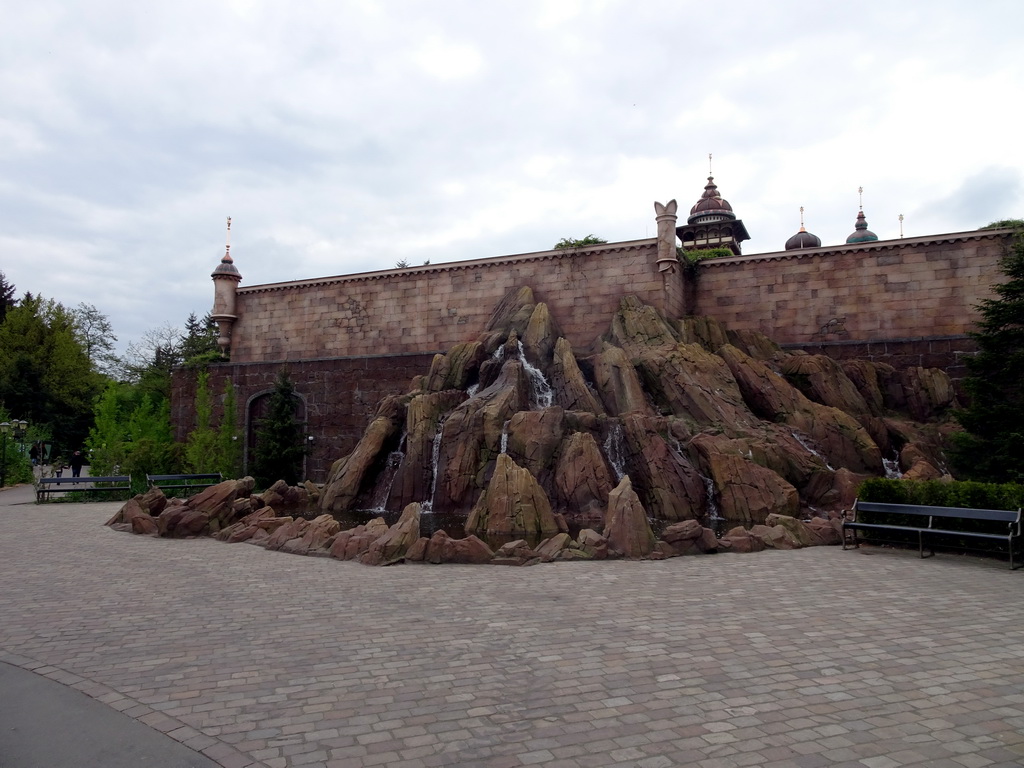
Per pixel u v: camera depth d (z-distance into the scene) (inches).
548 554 552.1
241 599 418.0
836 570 504.4
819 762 201.8
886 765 199.6
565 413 957.2
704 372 1030.4
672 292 1270.9
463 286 1439.5
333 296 1560.0
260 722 233.3
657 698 253.0
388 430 1094.4
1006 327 850.1
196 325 3213.6
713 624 354.3
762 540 606.2
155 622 364.5
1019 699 250.8
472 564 534.6
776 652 307.0
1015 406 785.6
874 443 967.6
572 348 1288.1
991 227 1259.2
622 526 578.2
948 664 290.0
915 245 1190.9
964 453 826.8
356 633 341.4
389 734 223.8
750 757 205.3
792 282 1274.6
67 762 204.5
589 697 254.5
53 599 419.5
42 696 257.6
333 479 1050.1
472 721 233.6
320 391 1517.0
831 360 1106.7
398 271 1496.1
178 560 561.9
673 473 855.1
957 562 535.5
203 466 1262.3
